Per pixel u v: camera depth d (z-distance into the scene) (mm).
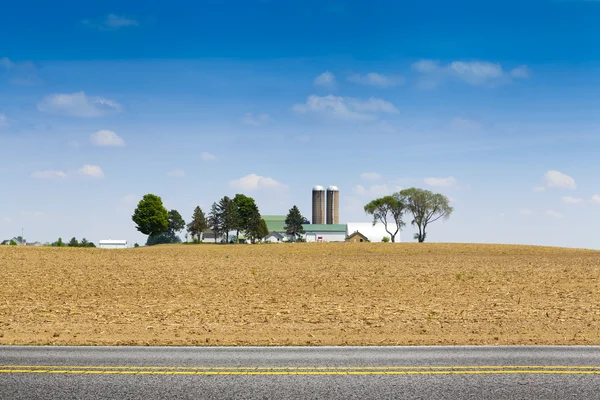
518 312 20141
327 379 8891
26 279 35094
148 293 28266
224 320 18031
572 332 14977
